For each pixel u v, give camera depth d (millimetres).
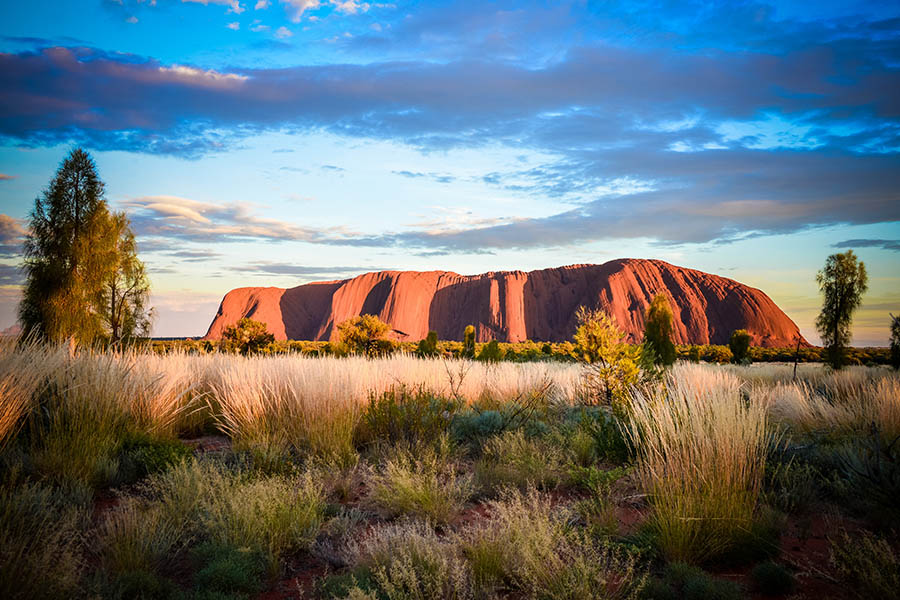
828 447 6176
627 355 9852
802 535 4000
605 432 6457
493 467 5664
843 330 24656
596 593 2848
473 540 3645
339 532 4125
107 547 3469
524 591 3107
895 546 3707
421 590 3080
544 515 3748
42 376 5941
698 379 9070
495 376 11750
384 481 5047
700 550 3586
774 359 54344
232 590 3137
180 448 5863
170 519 3906
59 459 4977
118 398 6562
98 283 15734
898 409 6984
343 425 6797
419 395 7477
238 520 3842
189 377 8891
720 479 3936
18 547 2980
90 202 15883
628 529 4062
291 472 5305
